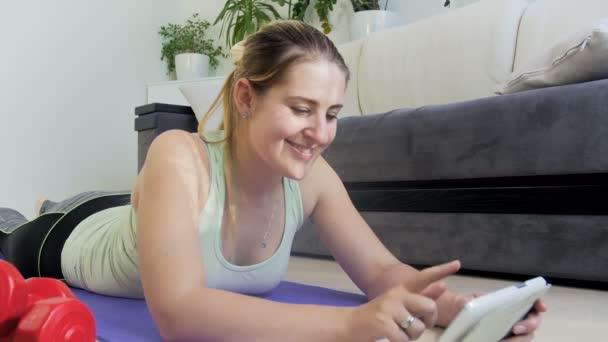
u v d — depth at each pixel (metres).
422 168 1.86
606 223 1.48
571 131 1.51
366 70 3.09
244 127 0.95
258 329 0.76
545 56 1.72
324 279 1.69
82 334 0.71
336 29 3.79
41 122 3.74
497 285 1.59
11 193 3.57
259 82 0.87
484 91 2.62
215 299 0.80
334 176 1.20
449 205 1.80
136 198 1.13
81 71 4.00
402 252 1.94
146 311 1.13
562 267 1.55
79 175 3.97
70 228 1.50
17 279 0.69
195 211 0.95
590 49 1.54
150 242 0.85
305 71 0.84
